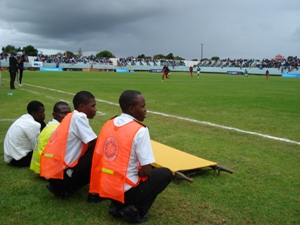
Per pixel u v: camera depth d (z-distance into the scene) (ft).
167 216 11.96
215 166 16.07
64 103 16.39
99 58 266.98
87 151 13.04
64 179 12.82
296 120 31.91
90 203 13.07
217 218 11.83
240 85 94.43
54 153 12.72
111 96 51.78
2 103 40.86
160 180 11.43
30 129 16.89
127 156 10.50
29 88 63.52
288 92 69.36
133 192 10.91
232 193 14.03
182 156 17.12
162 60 281.95
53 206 12.76
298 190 14.47
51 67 221.05
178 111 37.04
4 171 16.63
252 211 12.39
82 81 93.66
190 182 14.21
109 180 10.62
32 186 14.74
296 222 11.65
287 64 236.22
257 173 16.56
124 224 11.37
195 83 99.71
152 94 58.59
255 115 34.88
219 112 36.76
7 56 193.26
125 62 269.85
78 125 12.51
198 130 26.53
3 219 11.64
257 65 253.24
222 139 23.50
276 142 22.81
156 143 19.77
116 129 10.84
